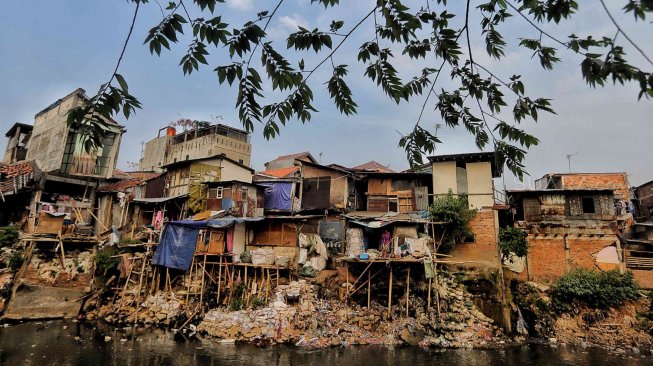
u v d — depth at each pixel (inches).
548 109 141.9
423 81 162.9
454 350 673.6
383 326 748.6
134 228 990.4
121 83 108.7
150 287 847.1
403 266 834.2
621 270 862.5
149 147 1758.1
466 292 841.5
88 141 115.8
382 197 1051.9
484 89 148.9
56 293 792.3
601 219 901.8
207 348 643.5
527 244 885.2
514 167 168.9
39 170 960.9
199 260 865.5
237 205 1019.3
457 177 980.6
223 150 1547.7
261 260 842.2
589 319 798.5
